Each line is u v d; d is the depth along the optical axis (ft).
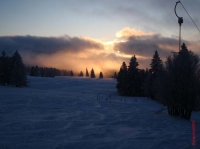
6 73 245.04
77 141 34.55
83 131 42.80
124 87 230.27
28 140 34.32
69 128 45.52
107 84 337.31
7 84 252.21
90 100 130.31
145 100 175.63
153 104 142.72
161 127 51.24
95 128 46.44
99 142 34.24
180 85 77.15
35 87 260.21
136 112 83.30
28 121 52.24
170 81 78.89
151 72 192.54
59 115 65.26
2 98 111.34
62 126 47.62
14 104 90.33
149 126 52.03
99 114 71.61
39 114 65.87
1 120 52.44
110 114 72.74
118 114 73.67
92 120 57.77
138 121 59.36
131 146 32.01
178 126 54.29
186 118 78.13
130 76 229.66
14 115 61.57
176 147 31.30
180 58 78.64
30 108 80.12
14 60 245.24
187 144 33.09
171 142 34.65
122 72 241.55
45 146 31.09
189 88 76.13
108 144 33.06
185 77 76.95
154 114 80.33
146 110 96.37
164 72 81.25
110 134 40.83
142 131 44.83
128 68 233.14
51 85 292.61
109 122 55.42
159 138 37.88
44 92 178.09
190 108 76.38
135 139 36.83
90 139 36.27
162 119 66.69
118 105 111.96
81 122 53.78
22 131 41.04
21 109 76.07
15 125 46.60
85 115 67.62
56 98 128.36
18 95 132.87
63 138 36.45
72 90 247.09
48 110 77.25
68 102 111.34
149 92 185.47
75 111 77.36
